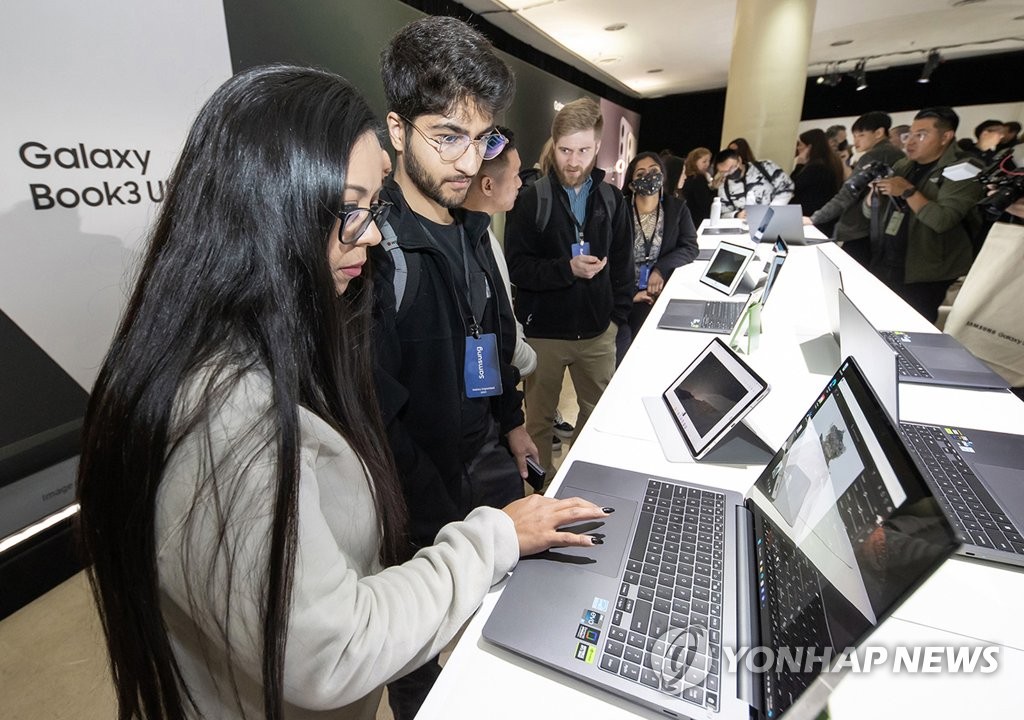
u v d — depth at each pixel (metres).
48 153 1.34
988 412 1.00
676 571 0.63
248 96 0.41
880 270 2.88
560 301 1.87
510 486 1.18
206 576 0.37
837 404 0.60
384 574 0.50
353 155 0.45
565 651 0.54
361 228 0.47
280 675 0.39
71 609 1.50
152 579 0.39
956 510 0.73
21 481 1.44
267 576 0.36
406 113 0.87
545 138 5.44
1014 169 2.32
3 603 1.46
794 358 1.30
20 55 1.25
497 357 1.10
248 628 0.38
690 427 0.97
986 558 0.67
